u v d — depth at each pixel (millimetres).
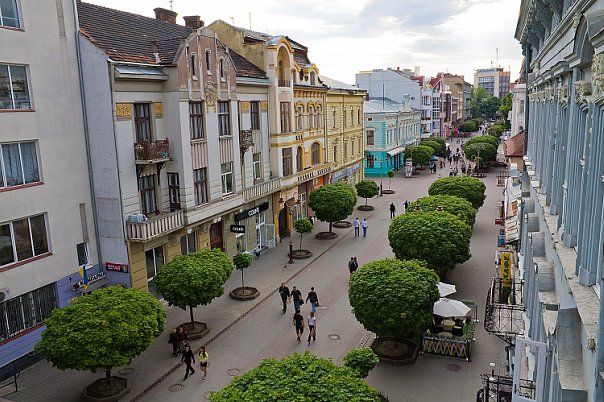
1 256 18906
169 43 25781
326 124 45406
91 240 22969
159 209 25219
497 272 27984
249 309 25203
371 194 47625
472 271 30359
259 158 34500
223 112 28828
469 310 21547
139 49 24797
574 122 9312
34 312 20234
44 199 20406
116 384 18094
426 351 20422
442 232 24875
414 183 62938
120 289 18062
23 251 19750
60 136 21094
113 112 21797
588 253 7305
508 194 35688
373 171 69188
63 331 15703
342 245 36844
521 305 16516
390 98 90500
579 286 7340
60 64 20922
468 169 67125
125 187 22734
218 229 30422
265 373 11648
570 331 7715
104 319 15898
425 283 18922
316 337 22234
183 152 25094
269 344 21625
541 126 16641
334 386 10922
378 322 18547
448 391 17672
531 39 18656
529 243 14727
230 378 18938
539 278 10625
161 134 25000
